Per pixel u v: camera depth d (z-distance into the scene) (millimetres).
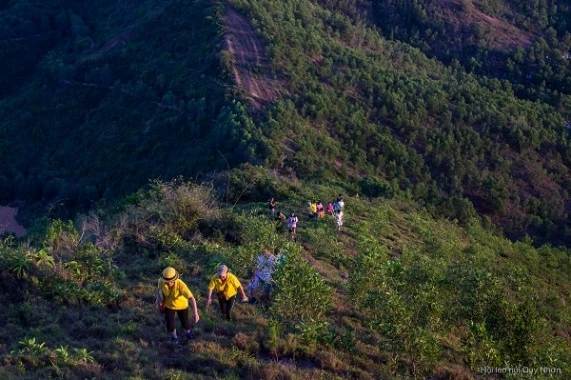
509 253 29031
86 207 45281
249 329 12195
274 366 10852
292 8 56906
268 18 52250
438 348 11555
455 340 13703
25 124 56344
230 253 16203
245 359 10945
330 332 12430
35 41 71750
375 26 68750
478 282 13617
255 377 10516
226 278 12211
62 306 12406
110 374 9898
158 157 44875
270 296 13500
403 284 13703
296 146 39656
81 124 54031
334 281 16438
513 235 42312
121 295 13141
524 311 12320
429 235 24859
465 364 12688
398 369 11812
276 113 42125
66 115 55500
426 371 11711
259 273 13703
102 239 16828
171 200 19453
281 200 27906
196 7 54156
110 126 51062
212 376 10359
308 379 10680
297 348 11656
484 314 13055
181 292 11109
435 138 46719
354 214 26547
